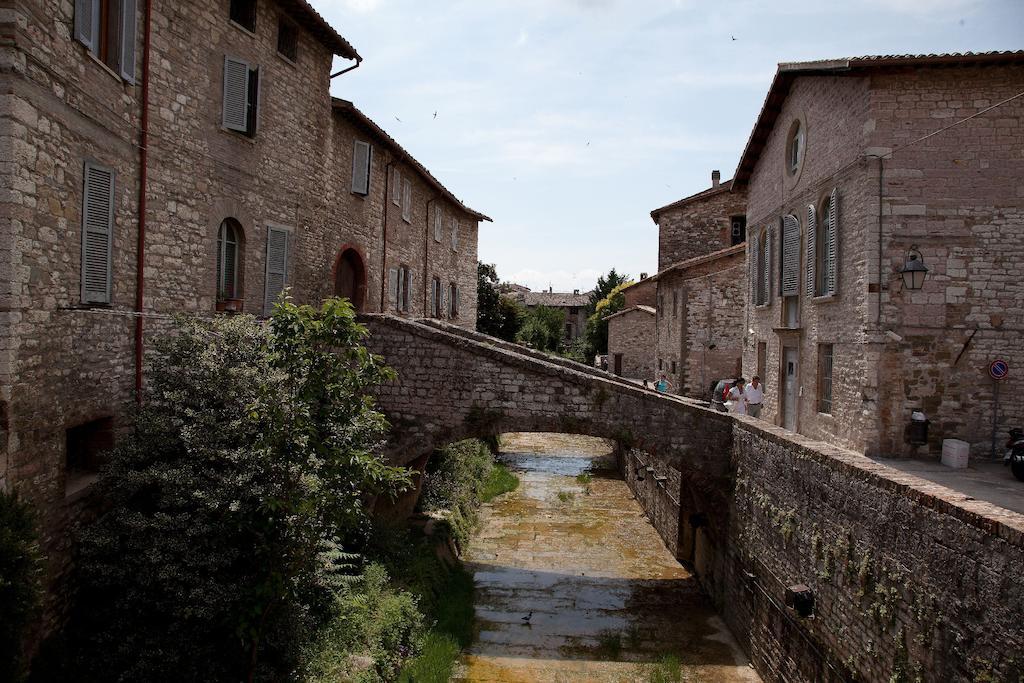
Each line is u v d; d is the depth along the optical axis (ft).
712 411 41.27
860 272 43.32
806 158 52.06
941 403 41.93
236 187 39.01
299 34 45.96
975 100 41.63
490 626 39.86
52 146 23.09
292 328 24.11
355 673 27.68
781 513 32.35
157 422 25.29
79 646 24.57
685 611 43.11
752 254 66.85
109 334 27.71
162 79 32.22
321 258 50.65
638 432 41.29
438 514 50.96
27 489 21.91
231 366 26.94
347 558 37.11
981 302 41.73
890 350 42.04
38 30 21.89
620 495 73.05
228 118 37.73
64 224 24.11
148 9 30.55
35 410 22.33
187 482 24.13
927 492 21.03
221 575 25.00
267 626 26.07
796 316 55.26
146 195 30.71
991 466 40.40
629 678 34.09
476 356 42.11
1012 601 16.92
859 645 24.80
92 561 24.70
